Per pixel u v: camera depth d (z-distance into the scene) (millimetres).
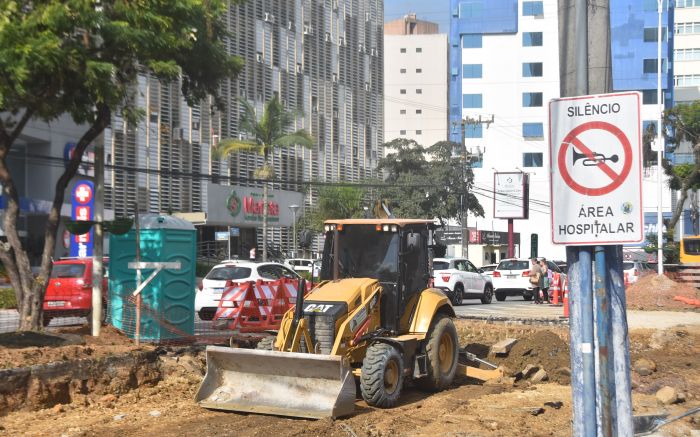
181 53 12914
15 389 9461
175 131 42750
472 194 56812
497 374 12391
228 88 47906
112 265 13789
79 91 11953
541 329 16859
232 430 8531
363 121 66750
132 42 11344
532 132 83125
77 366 10312
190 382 11469
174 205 42719
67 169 12758
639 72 81312
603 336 4840
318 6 59594
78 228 12969
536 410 9555
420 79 112875
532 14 83625
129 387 10836
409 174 55375
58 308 17875
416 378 10836
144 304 13359
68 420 9047
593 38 5418
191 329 13906
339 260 11062
